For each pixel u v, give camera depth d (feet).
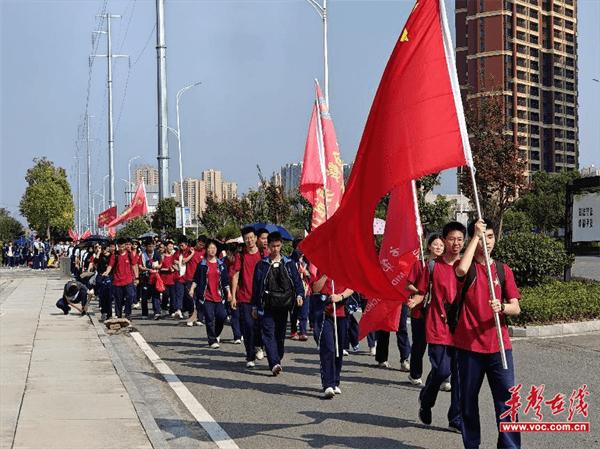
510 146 87.25
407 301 27.55
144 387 34.12
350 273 24.13
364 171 22.71
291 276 35.45
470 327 20.27
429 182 87.35
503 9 311.06
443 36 21.84
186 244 63.67
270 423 26.71
